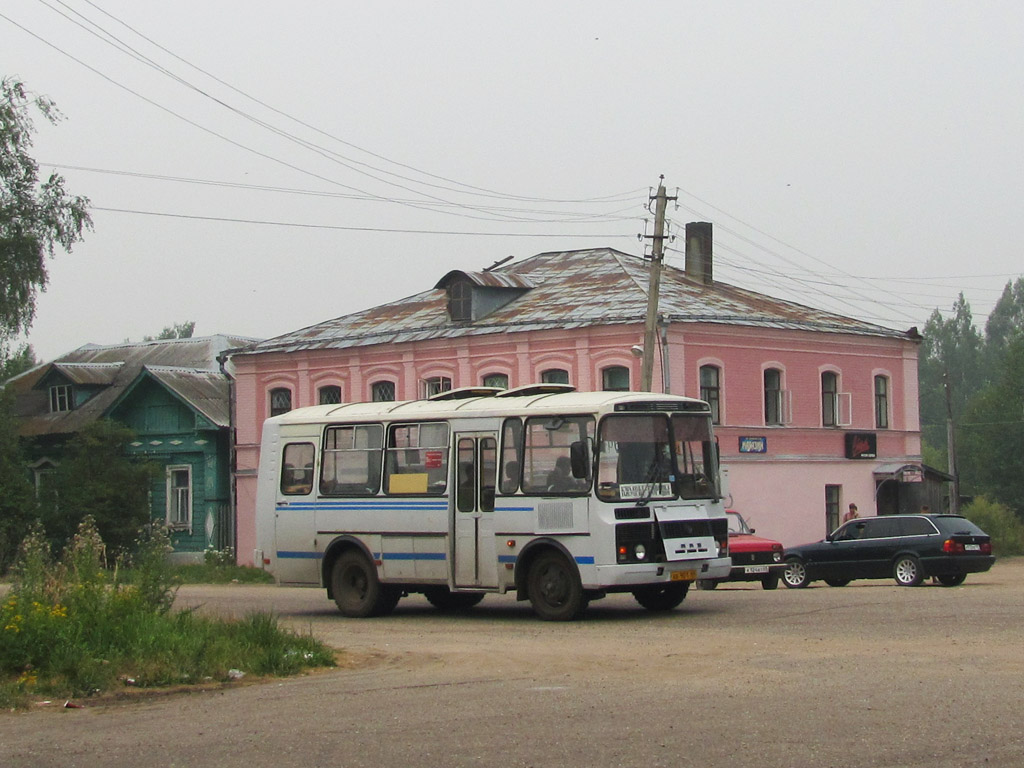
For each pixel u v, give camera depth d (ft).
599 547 62.75
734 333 132.77
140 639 47.24
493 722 35.81
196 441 168.45
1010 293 396.37
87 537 54.95
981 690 38.93
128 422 175.73
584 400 65.05
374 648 55.01
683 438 66.64
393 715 37.45
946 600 71.46
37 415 192.75
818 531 139.54
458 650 53.78
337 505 74.49
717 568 66.39
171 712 39.45
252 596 94.07
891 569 93.97
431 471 70.49
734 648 51.39
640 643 54.29
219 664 46.32
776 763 29.68
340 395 152.05
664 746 31.86
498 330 137.39
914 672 43.09
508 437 67.26
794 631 57.00
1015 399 278.46
